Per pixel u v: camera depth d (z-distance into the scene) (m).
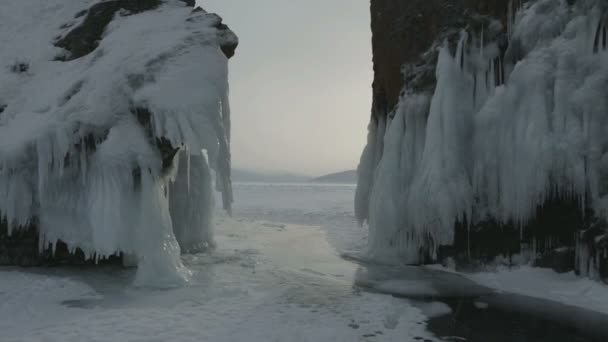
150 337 5.52
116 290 7.73
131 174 8.28
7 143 8.73
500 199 9.45
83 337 5.48
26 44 11.23
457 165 9.88
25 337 5.46
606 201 8.05
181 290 7.79
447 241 9.85
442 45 11.04
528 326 6.23
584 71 8.63
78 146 8.57
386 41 12.93
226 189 8.84
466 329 6.09
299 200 38.41
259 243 13.73
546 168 8.53
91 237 8.60
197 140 8.34
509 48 9.94
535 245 9.02
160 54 9.16
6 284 7.76
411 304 7.32
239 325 6.04
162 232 8.41
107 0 11.35
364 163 13.72
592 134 8.30
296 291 7.96
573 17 9.07
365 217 13.59
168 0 11.54
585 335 5.87
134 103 8.65
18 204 8.79
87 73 9.44
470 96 10.37
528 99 9.01
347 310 6.86
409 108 11.41
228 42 10.15
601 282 7.70
